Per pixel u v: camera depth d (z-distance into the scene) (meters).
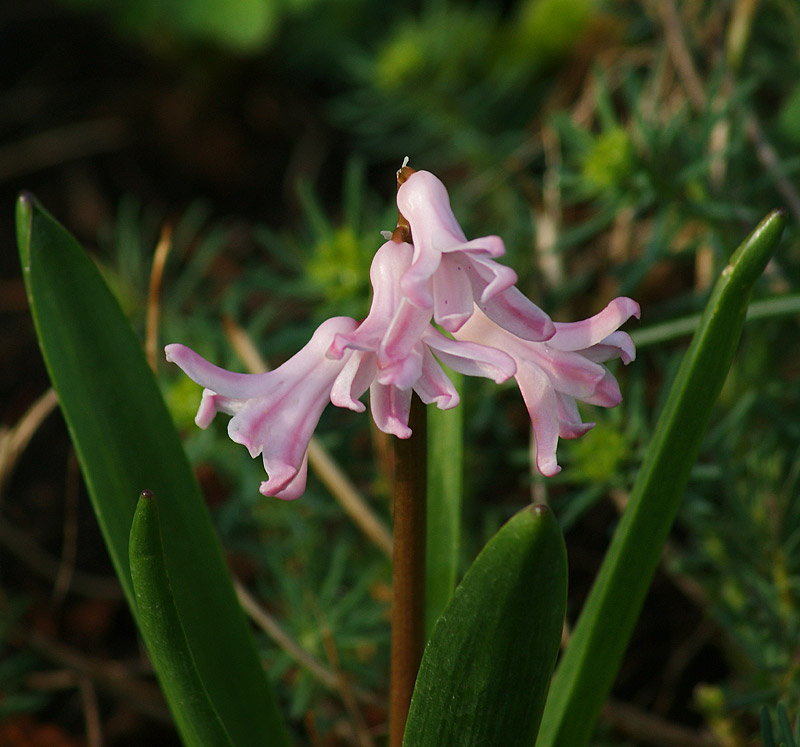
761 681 0.40
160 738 0.48
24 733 0.47
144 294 0.51
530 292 0.50
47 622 0.52
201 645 0.31
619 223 0.53
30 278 0.30
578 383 0.26
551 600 0.25
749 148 0.50
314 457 0.41
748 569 0.40
